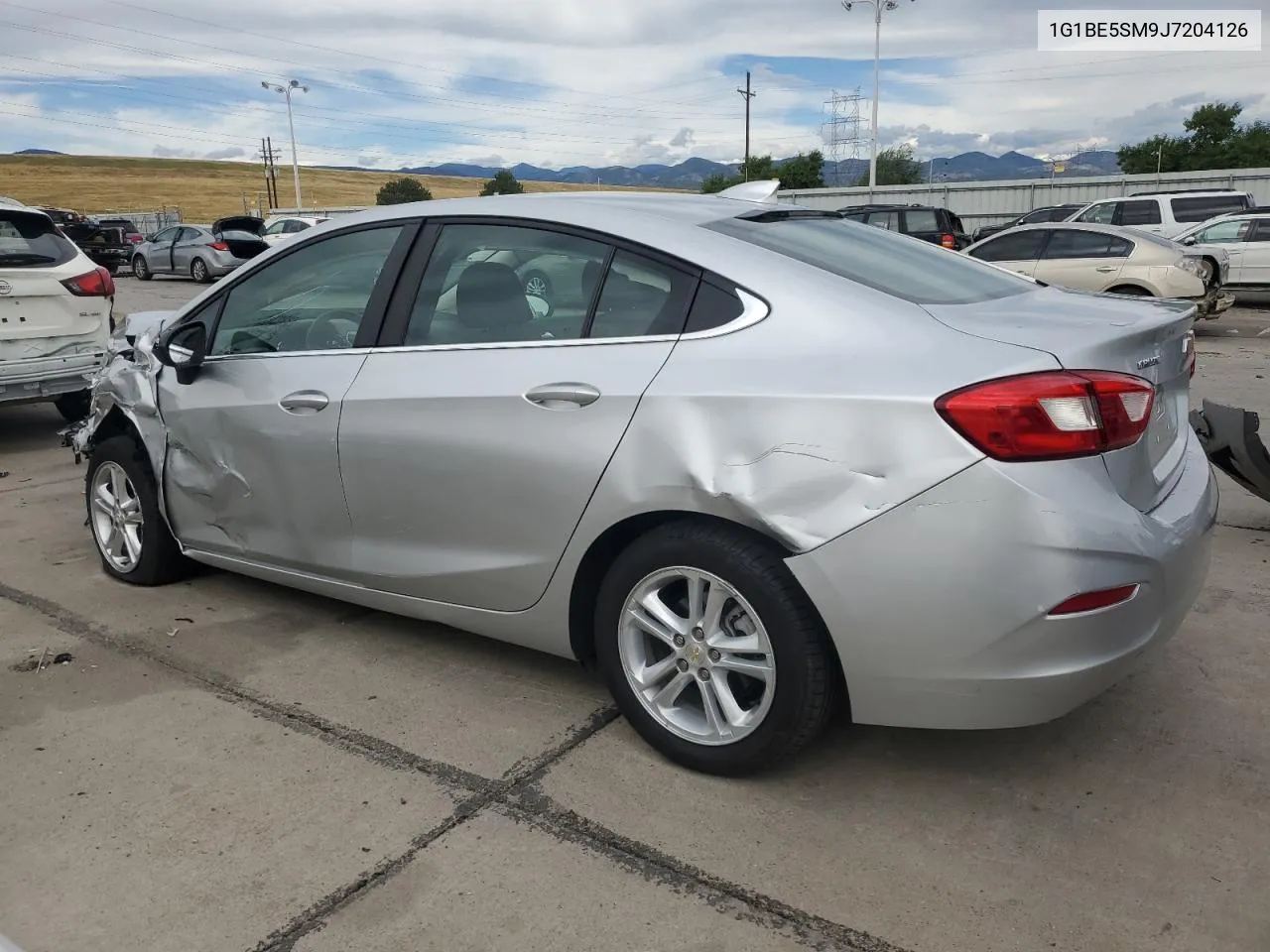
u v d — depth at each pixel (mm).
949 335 2576
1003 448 2359
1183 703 3326
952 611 2430
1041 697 2467
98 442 4715
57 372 7398
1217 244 16625
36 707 3443
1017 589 2377
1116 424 2465
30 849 2652
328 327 3648
